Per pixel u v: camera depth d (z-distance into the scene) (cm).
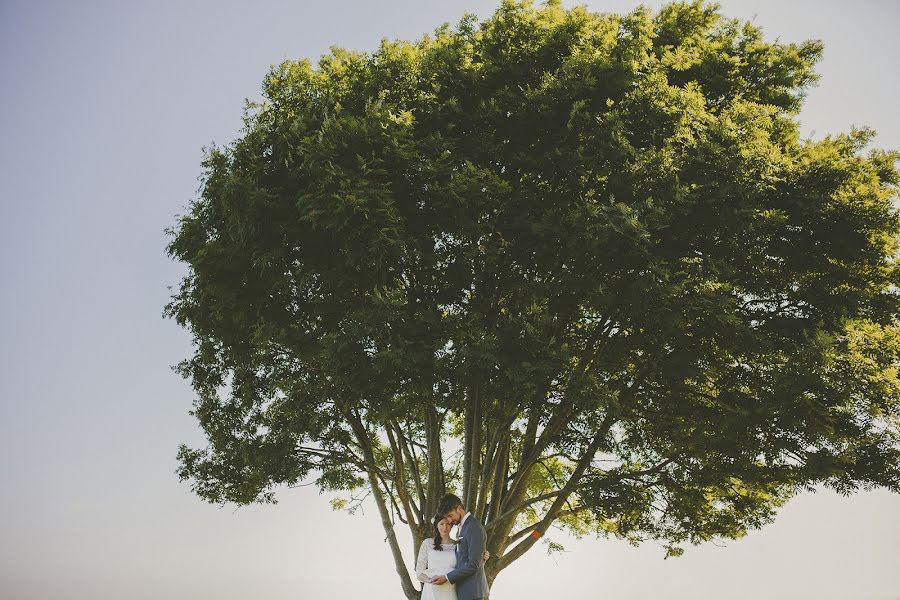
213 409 1290
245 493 1210
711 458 1076
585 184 1042
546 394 970
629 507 1128
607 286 987
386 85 1107
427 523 1200
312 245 1023
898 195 1113
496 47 1138
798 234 1080
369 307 986
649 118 1047
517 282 1038
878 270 1114
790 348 1034
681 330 1009
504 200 1033
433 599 734
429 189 986
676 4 1352
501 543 1213
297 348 1045
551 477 1579
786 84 1289
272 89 1159
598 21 1168
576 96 1040
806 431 963
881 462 1023
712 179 991
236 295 1087
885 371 970
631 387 1162
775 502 1321
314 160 960
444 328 966
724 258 1058
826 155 1104
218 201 1086
